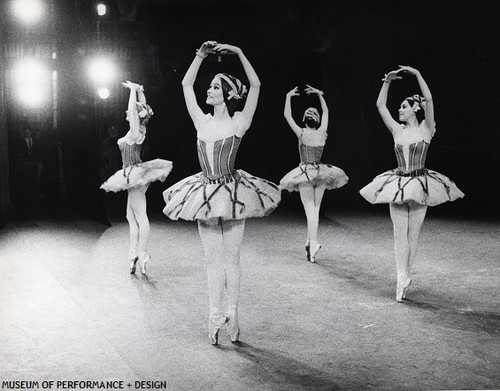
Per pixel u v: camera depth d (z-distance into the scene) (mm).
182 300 5734
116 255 7730
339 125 12961
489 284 6297
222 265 4625
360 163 13047
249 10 12703
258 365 4141
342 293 5992
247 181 4664
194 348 4473
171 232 9391
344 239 8852
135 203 6680
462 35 11648
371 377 3932
